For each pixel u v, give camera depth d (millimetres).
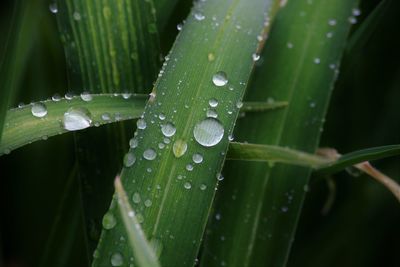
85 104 132
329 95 150
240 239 141
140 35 141
